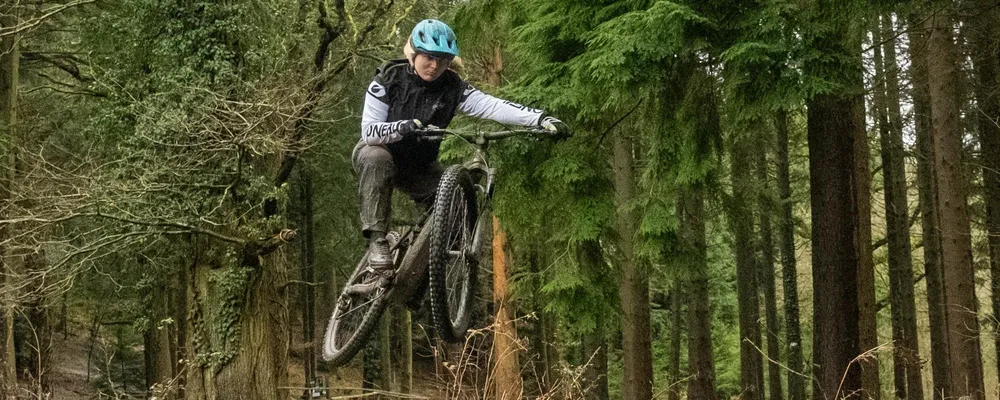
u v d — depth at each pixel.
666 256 11.59
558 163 9.65
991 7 9.57
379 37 15.64
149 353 22.25
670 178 9.23
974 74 12.77
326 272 25.23
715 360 28.86
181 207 13.27
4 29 13.88
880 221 26.70
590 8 8.88
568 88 8.95
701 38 7.80
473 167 4.30
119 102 14.41
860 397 8.66
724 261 30.09
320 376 26.22
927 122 16.16
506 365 13.20
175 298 21.05
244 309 14.60
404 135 3.77
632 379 15.18
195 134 12.30
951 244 11.34
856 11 7.22
